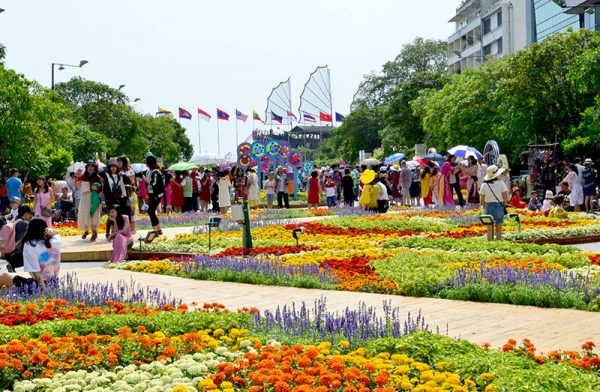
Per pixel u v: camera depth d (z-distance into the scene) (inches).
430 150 1862.7
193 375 266.7
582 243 764.6
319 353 273.7
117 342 300.0
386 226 878.4
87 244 785.6
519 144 1761.8
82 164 1305.4
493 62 2287.2
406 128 3218.5
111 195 794.2
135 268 622.5
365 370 253.9
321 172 1745.8
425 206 1216.8
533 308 416.5
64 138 2265.0
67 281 492.4
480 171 1105.4
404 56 4291.3
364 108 4362.7
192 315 344.5
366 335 312.0
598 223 856.3
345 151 4443.9
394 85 4301.2
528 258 569.6
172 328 327.9
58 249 478.9
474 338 346.9
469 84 2207.2
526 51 1679.4
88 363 279.4
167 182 1424.7
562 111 1635.1
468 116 2154.3
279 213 1234.0
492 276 469.1
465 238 706.8
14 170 1102.4
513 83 1685.5
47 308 379.2
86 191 812.6
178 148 4751.5
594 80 1396.4
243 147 2046.0
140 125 3868.1
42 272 471.8
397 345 279.3
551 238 751.1
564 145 1427.2
